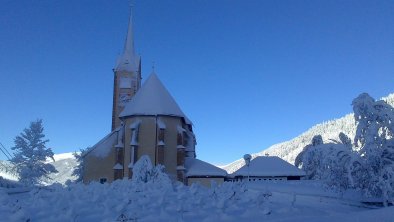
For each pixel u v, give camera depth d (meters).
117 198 17.72
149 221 14.12
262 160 55.31
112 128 64.50
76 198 16.84
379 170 20.86
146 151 50.25
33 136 59.47
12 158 58.12
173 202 17.14
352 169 20.83
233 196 18.88
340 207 19.61
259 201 17.95
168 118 51.78
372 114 21.45
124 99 65.06
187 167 52.97
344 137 23.30
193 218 15.17
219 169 52.84
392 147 21.17
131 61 66.94
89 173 53.16
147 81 54.97
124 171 50.81
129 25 69.75
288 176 52.47
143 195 18.75
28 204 15.68
